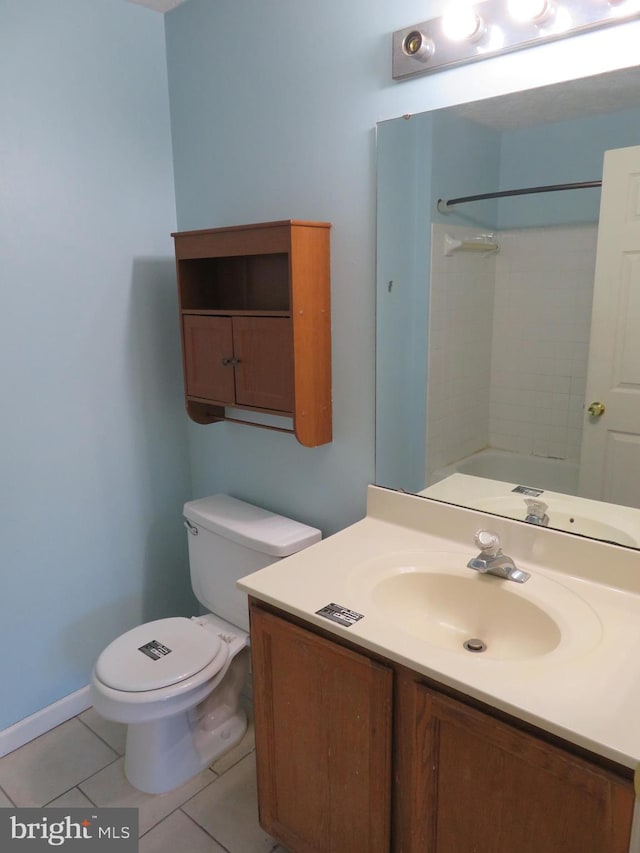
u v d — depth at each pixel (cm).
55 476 198
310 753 136
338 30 160
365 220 164
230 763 189
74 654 212
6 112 173
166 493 234
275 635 136
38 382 190
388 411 169
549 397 139
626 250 124
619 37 119
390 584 141
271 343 175
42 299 188
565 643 113
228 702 202
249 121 187
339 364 179
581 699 97
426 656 109
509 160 135
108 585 219
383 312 165
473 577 138
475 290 146
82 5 185
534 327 138
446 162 145
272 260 192
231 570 198
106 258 202
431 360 157
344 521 189
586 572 135
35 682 202
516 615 130
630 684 101
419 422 163
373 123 158
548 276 134
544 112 129
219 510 208
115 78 196
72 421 200
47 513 198
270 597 131
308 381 174
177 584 242
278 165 182
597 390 132
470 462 154
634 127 119
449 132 143
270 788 149
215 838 163
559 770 95
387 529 166
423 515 163
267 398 180
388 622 121
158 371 224
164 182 215
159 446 229
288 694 137
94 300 201
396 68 149
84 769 188
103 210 199
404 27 147
